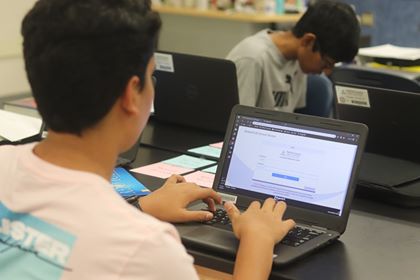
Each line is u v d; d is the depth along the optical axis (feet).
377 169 5.76
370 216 5.11
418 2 16.03
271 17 12.23
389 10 16.42
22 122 6.81
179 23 13.48
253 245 3.74
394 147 5.99
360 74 9.02
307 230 4.42
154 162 6.28
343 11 8.07
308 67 8.55
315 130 4.77
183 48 13.58
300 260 4.08
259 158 4.88
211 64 7.21
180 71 7.50
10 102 8.18
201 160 6.38
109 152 3.01
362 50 11.01
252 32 12.78
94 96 2.84
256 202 4.36
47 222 2.85
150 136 7.37
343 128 4.69
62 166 2.94
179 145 7.00
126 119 3.00
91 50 2.80
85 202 2.82
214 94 7.33
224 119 7.36
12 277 2.85
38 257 2.83
